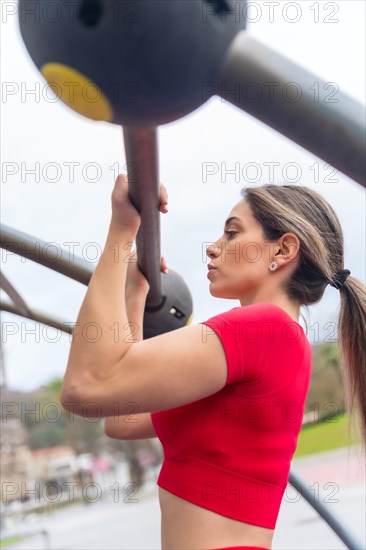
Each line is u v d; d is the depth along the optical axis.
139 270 1.57
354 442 1.59
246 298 1.48
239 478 1.26
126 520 13.30
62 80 0.71
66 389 1.18
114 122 0.74
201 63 0.67
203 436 1.28
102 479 27.36
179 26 0.65
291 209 1.46
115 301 1.20
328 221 1.50
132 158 0.98
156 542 9.41
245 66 0.67
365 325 1.52
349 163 0.66
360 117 0.65
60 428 33.50
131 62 0.67
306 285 1.46
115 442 27.39
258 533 1.27
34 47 0.71
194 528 1.26
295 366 1.32
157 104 0.70
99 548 9.55
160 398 1.18
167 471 1.32
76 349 1.18
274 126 0.68
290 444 1.34
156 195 1.14
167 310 1.71
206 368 1.21
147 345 1.19
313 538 6.30
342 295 1.54
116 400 1.17
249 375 1.26
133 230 1.23
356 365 1.53
